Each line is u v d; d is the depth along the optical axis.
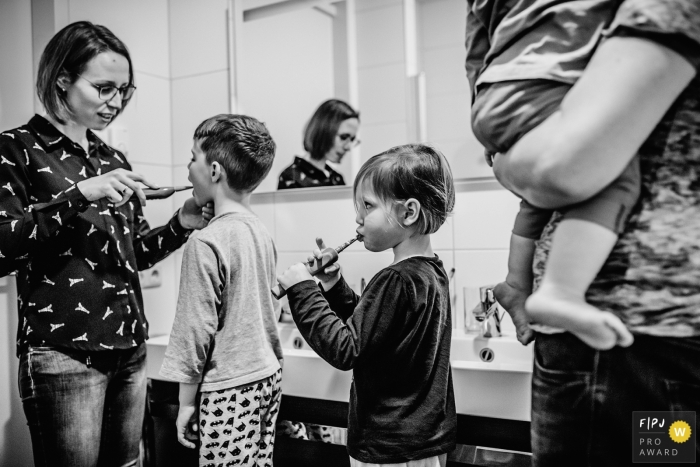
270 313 1.29
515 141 0.60
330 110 1.82
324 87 1.83
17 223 1.09
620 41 0.53
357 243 1.75
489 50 0.66
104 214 1.26
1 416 1.62
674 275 0.55
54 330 1.18
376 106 1.76
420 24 1.70
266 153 1.29
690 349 0.55
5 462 1.62
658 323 0.56
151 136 2.00
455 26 1.65
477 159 1.61
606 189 0.57
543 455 0.63
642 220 0.56
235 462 1.18
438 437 1.00
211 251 1.18
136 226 1.48
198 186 1.30
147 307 1.96
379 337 0.98
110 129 1.83
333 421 1.35
